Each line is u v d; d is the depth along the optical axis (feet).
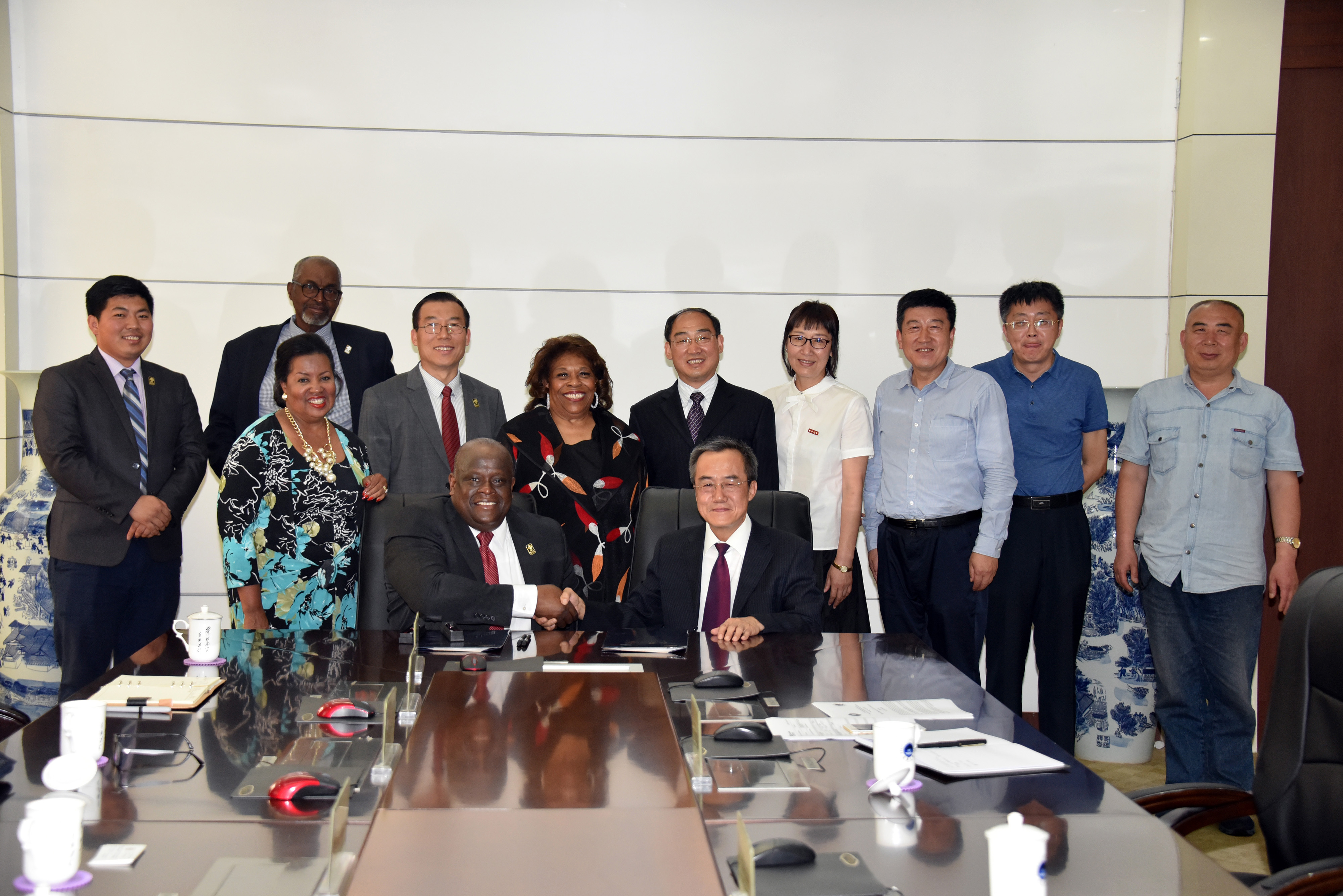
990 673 11.86
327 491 10.05
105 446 11.12
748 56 14.55
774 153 14.67
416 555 8.81
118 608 11.27
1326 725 5.61
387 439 11.89
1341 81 14.40
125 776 5.00
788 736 5.81
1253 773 11.10
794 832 4.46
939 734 5.87
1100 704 13.20
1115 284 14.92
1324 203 14.52
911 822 4.60
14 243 13.75
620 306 14.70
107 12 13.76
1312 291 14.60
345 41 14.15
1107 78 14.66
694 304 14.75
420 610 8.53
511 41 14.35
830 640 8.39
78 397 11.05
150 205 13.99
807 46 14.56
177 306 14.10
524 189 14.52
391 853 4.09
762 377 14.89
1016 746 5.69
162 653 7.63
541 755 5.30
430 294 13.29
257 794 4.77
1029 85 14.65
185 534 14.23
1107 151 14.76
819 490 12.01
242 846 4.19
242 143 14.10
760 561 9.23
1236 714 11.16
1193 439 11.34
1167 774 11.59
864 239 14.76
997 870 3.71
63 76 13.78
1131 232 14.87
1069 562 11.69
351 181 14.28
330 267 13.15
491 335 14.60
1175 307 14.71
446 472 12.00
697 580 9.27
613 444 11.80
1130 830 4.55
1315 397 14.62
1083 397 11.84
